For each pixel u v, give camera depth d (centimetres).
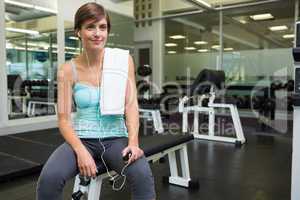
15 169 254
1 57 417
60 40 494
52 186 117
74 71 137
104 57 138
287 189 233
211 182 251
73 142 127
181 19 695
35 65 493
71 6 509
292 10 573
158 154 201
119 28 655
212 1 629
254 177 262
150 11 728
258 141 413
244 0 605
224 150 363
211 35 657
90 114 136
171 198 218
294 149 144
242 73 614
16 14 461
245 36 616
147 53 747
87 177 136
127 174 126
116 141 136
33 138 383
